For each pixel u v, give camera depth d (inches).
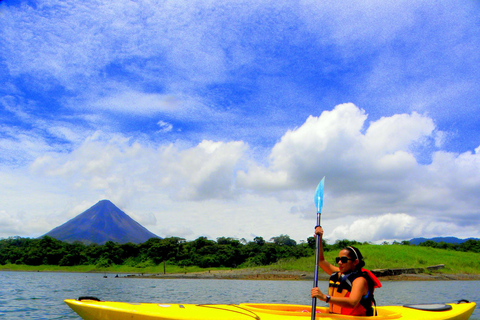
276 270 1819.6
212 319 176.2
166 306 189.5
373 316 179.3
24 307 432.8
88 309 181.9
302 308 213.6
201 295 655.8
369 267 1675.7
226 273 1873.8
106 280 1341.0
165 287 936.3
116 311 177.8
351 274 178.7
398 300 574.2
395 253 1985.7
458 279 1497.3
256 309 193.2
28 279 1264.8
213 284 1135.0
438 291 797.9
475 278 1541.6
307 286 1016.9
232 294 687.1
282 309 213.6
